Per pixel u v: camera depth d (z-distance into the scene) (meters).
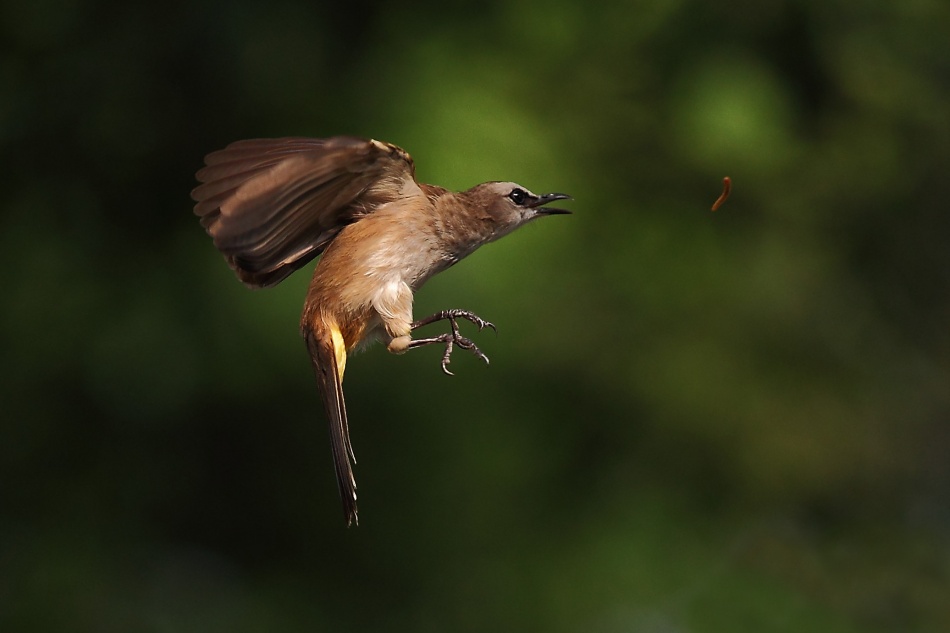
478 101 11.95
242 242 6.20
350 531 13.03
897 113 14.20
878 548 14.78
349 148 6.25
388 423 12.55
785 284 13.91
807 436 14.16
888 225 15.26
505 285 11.56
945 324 15.77
